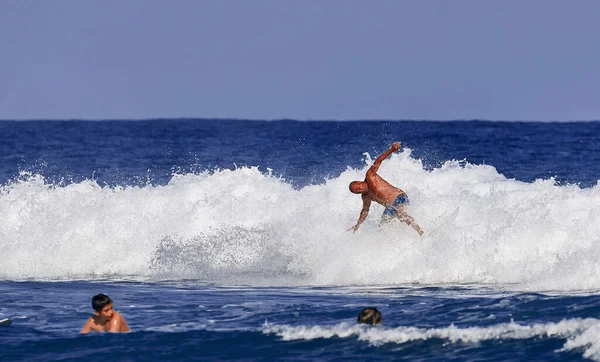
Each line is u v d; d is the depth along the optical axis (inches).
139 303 1736.0
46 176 4527.6
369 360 1226.0
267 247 2208.4
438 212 2129.7
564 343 1236.5
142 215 2425.0
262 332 1378.0
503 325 1330.0
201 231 2326.5
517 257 1952.5
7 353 1320.1
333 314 1551.4
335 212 2257.6
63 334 1432.1
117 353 1307.8
